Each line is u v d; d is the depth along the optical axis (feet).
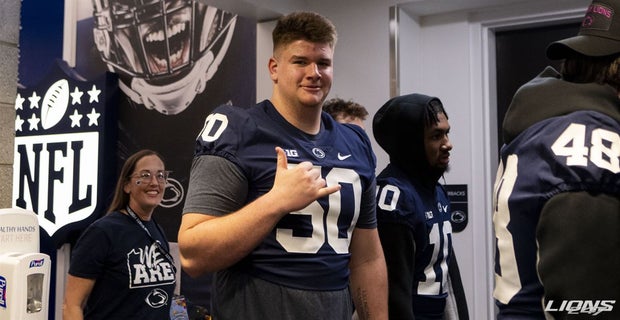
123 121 10.52
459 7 8.09
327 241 4.14
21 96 11.80
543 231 2.74
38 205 11.40
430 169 5.66
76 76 11.12
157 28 9.94
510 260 3.00
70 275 6.88
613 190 2.65
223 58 9.02
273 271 3.96
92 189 10.78
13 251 4.19
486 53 8.20
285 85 4.20
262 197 3.71
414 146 5.56
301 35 4.14
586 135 2.81
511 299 2.98
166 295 7.36
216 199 3.91
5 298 3.98
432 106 5.61
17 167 11.71
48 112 11.39
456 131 8.25
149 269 7.18
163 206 9.53
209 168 3.98
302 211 4.05
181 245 3.89
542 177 2.82
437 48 8.42
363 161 4.65
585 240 2.61
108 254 6.91
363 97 8.04
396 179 5.45
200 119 9.36
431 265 5.49
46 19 11.59
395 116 5.67
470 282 8.04
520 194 2.92
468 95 8.19
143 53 10.16
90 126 10.73
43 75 11.66
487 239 8.07
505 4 7.98
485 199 8.09
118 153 10.55
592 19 3.20
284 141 4.15
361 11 8.10
